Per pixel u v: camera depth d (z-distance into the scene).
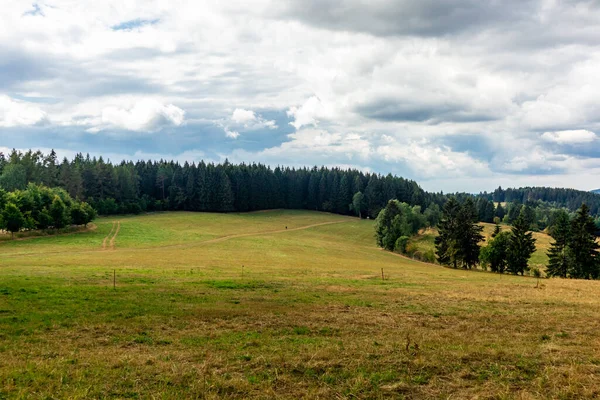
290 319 19.33
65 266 44.84
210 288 29.19
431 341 15.34
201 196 158.75
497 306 24.12
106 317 19.03
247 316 19.86
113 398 9.98
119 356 13.24
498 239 76.06
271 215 162.50
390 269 58.50
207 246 85.50
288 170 194.88
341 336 16.34
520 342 15.41
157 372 11.67
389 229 108.06
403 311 21.86
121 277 34.66
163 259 58.62
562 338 16.34
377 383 10.95
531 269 78.50
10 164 122.25
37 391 10.40
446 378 11.41
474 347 14.29
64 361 12.70
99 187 140.00
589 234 69.50
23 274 34.91
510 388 10.74
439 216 143.62
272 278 37.84
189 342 15.10
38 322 17.83
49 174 131.75
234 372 11.73
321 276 42.34
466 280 42.66
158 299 23.94
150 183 163.50
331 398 10.06
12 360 12.84
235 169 174.62
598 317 20.72
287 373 11.65
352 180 185.12
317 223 148.75
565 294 30.44
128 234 95.88
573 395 10.30
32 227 84.19
